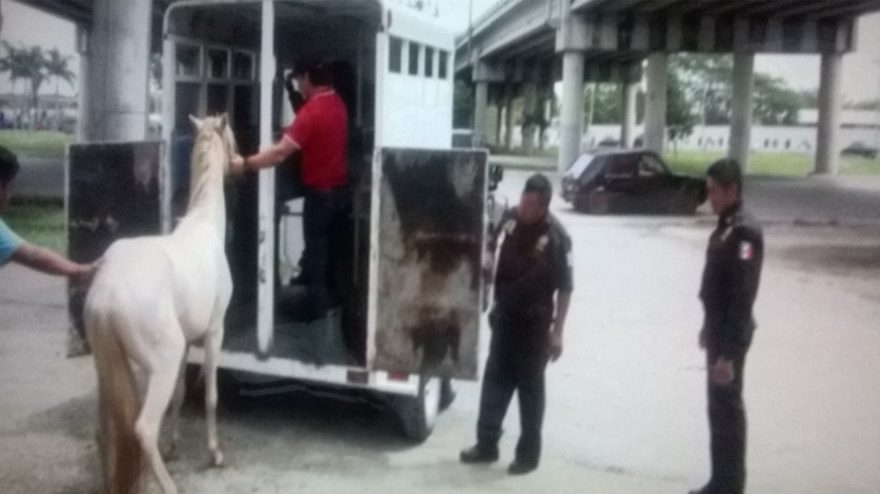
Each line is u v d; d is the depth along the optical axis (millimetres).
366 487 6566
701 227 25141
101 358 5395
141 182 7773
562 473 7016
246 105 9109
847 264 19047
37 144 64812
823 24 50219
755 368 10469
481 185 6723
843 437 8094
